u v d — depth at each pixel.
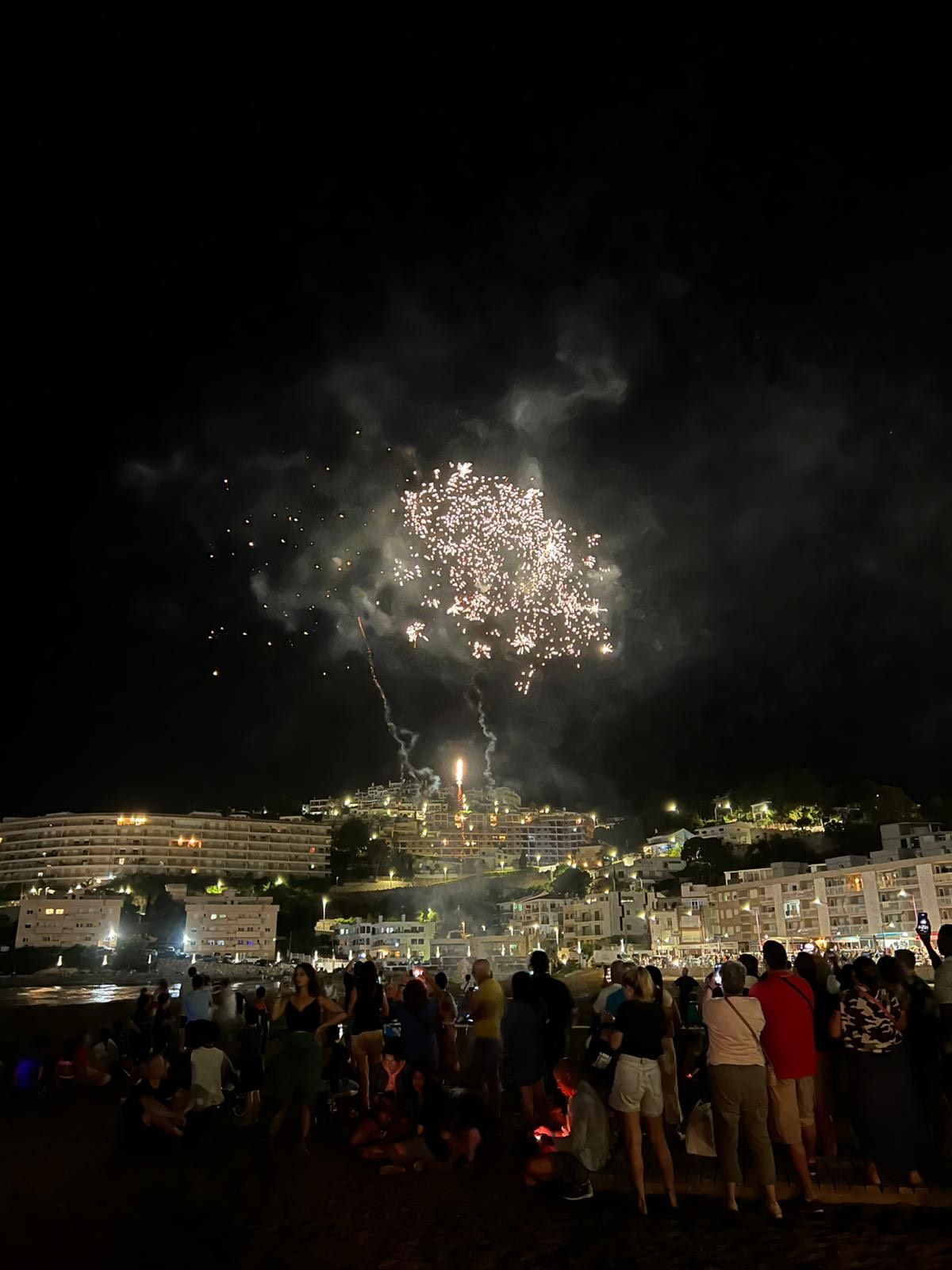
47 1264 8.57
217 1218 9.83
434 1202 10.15
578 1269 8.02
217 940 139.38
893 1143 9.41
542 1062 12.55
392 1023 17.77
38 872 159.62
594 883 132.88
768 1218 8.95
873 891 95.00
